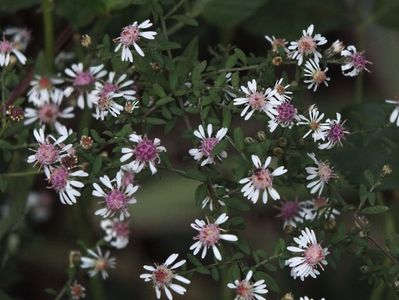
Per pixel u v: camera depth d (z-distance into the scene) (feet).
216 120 0.86
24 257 1.15
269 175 0.83
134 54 0.89
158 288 0.84
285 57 0.90
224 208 0.83
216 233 0.83
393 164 1.01
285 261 0.84
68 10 1.08
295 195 0.98
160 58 0.88
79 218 1.12
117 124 0.94
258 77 0.92
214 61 0.98
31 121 0.99
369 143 1.01
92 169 0.86
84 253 1.09
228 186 0.86
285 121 0.85
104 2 1.05
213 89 0.87
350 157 1.01
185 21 0.93
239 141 0.83
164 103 0.87
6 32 1.15
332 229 0.88
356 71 0.90
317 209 0.90
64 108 1.04
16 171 1.03
